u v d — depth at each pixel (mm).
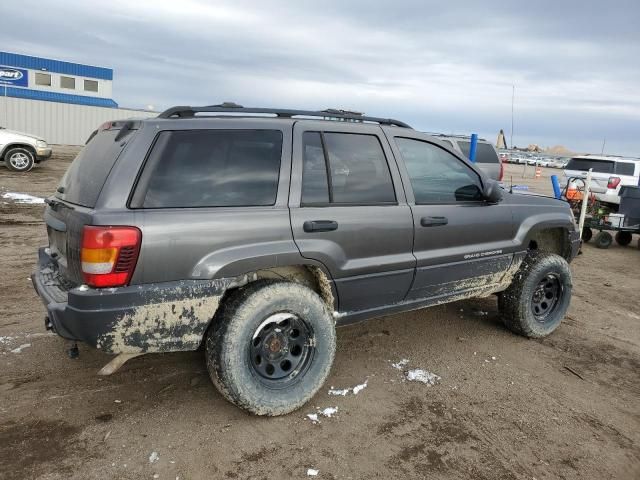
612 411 3602
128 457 2812
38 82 39000
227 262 2975
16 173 15453
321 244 3328
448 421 3334
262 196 3191
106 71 41250
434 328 4926
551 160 52844
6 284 5609
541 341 4781
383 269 3641
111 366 2854
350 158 3594
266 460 2848
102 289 2713
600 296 6641
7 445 2865
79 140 31172
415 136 3996
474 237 4188
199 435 3037
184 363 3928
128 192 2809
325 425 3207
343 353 4266
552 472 2902
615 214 10195
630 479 2896
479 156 11648
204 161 3059
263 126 3287
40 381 3562
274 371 3246
